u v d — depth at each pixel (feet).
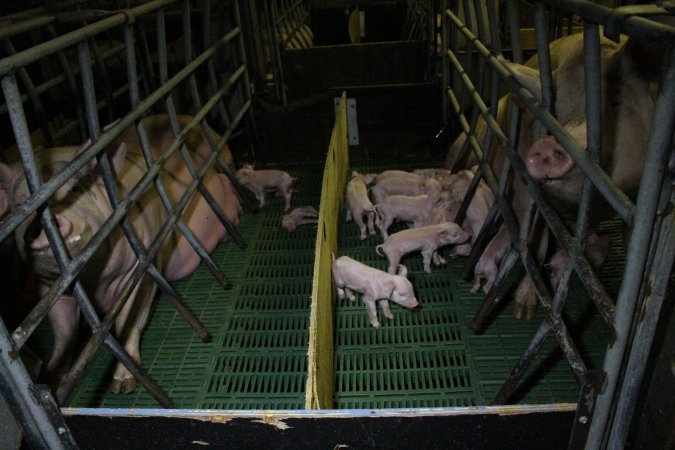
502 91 14.90
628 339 4.89
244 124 16.29
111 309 7.68
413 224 12.08
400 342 9.61
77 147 8.24
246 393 8.85
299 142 16.44
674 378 5.11
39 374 8.75
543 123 6.84
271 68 19.52
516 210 9.52
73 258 6.68
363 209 11.98
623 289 4.70
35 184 5.89
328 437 5.30
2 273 9.11
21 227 7.03
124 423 5.38
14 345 5.38
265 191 14.24
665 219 4.27
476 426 5.20
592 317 9.85
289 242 12.82
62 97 14.73
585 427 5.30
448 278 11.12
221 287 11.34
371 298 9.61
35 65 15.52
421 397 8.55
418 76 18.39
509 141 8.63
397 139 16.28
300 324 10.21
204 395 8.85
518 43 8.36
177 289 11.35
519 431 5.29
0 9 12.91
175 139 10.17
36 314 5.87
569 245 6.31
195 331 9.78
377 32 25.85
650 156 4.11
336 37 25.91
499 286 9.06
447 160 14.34
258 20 17.87
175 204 10.59
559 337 6.53
